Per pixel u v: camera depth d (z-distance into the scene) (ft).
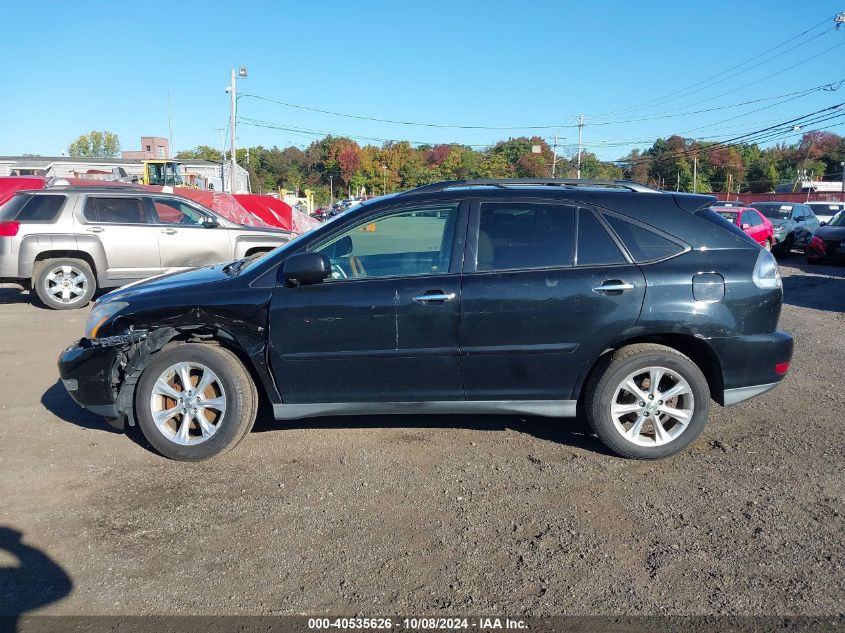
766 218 64.69
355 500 13.12
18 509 12.82
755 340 14.57
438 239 14.88
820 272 52.95
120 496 13.34
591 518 12.38
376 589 10.34
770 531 11.88
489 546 11.48
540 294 14.32
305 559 11.14
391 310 14.43
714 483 13.76
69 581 10.57
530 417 17.65
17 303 35.55
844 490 13.43
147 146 335.47
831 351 25.29
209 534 11.92
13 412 18.17
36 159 180.34
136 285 16.58
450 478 14.06
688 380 14.47
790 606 9.84
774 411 18.17
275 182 329.11
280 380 14.83
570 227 14.78
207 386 14.90
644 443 14.80
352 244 14.98
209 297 14.83
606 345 14.48
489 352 14.46
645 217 14.83
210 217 36.58
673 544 11.50
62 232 32.96
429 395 14.89
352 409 15.06
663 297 14.26
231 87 140.36
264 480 14.01
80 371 15.15
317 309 14.53
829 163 296.10
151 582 10.55
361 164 293.84
